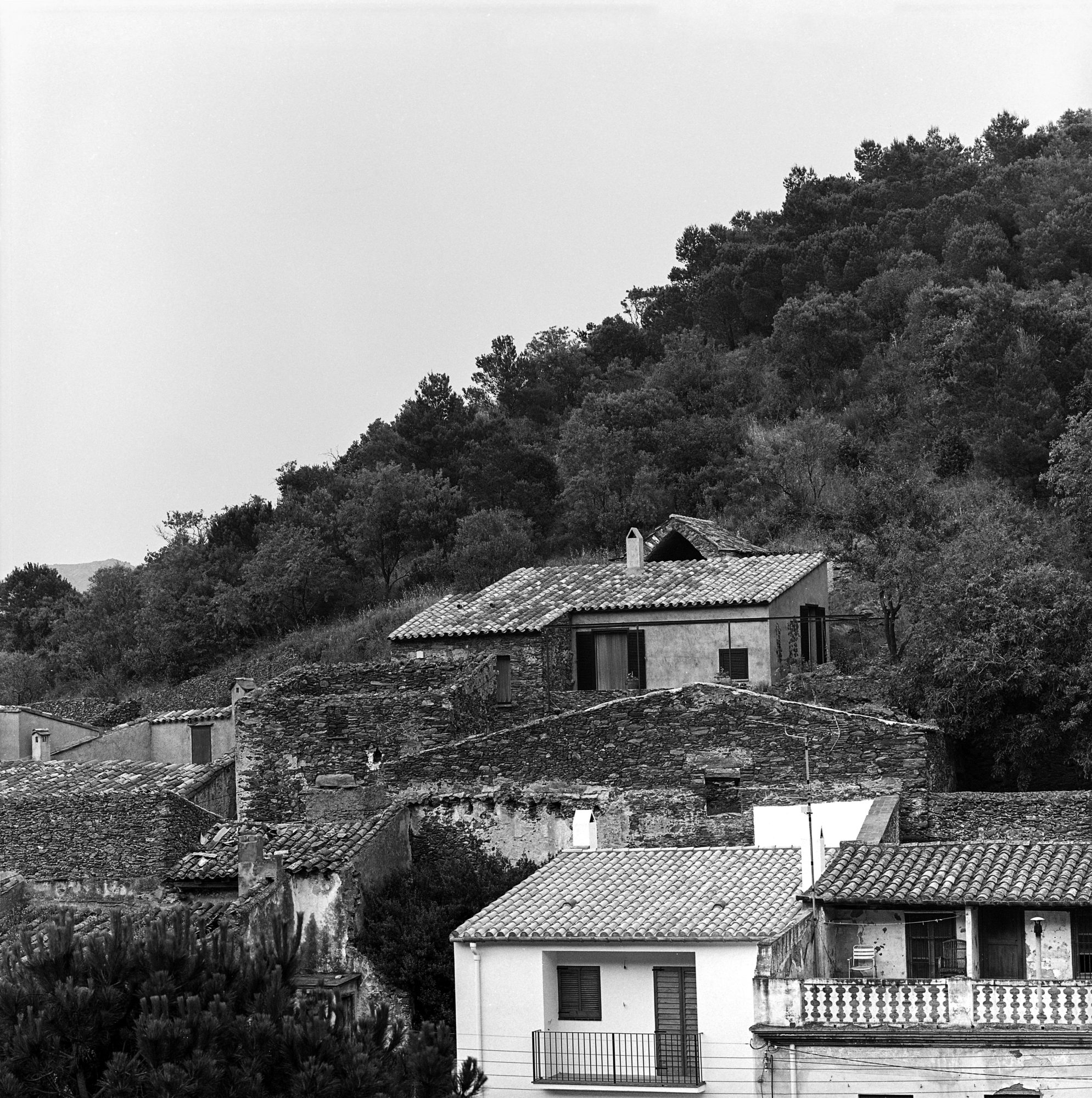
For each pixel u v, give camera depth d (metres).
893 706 49.41
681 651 56.22
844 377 97.31
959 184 118.38
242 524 97.44
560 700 55.25
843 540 64.38
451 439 101.12
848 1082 34.31
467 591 81.06
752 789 45.53
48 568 114.75
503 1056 37.25
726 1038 35.41
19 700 90.00
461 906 41.69
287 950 30.20
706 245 129.88
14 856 44.00
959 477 77.50
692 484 85.56
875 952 37.22
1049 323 82.62
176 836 43.09
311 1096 26.14
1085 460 62.47
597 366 118.00
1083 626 47.66
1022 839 42.38
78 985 27.48
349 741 51.47
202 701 74.75
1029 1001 33.59
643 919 37.03
